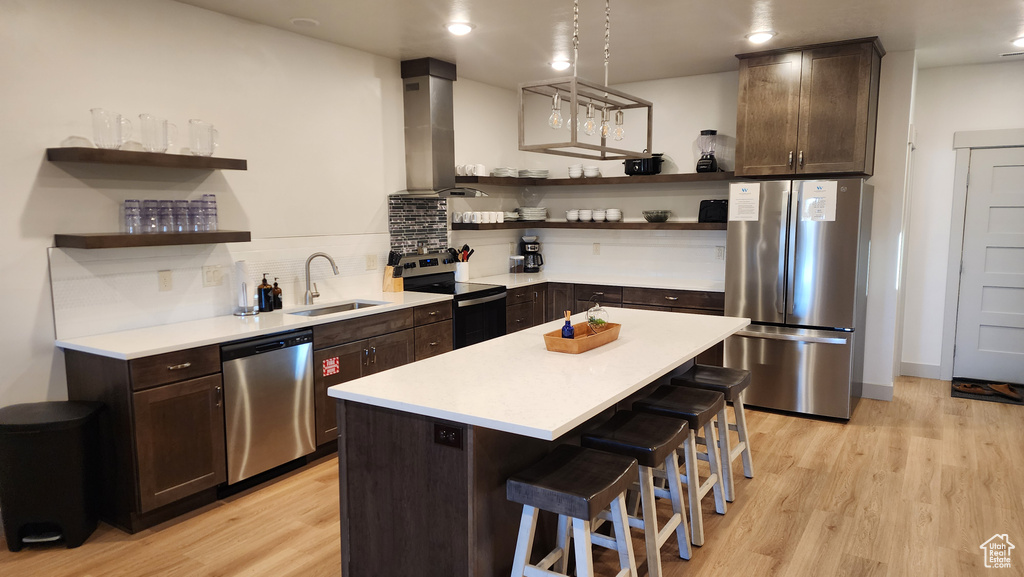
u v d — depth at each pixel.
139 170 3.41
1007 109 5.20
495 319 5.23
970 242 5.46
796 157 4.64
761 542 2.90
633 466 2.18
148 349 2.92
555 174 6.41
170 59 3.51
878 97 4.81
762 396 4.82
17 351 3.00
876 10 3.73
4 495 2.81
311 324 3.70
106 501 3.09
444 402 2.12
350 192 4.66
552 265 6.53
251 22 3.92
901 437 4.24
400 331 4.34
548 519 2.53
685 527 2.73
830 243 4.45
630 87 5.91
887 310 4.98
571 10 3.71
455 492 2.12
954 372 5.66
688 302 5.20
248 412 3.40
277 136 4.12
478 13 3.76
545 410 2.03
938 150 5.48
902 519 3.10
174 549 2.87
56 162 3.07
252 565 2.73
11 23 2.90
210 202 3.54
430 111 4.94
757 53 4.70
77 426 2.82
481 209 6.00
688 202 5.72
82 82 3.15
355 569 2.42
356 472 2.37
